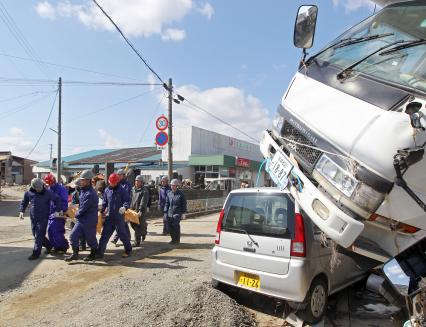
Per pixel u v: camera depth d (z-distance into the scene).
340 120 3.21
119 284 5.84
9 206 23.34
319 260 4.75
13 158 62.12
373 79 3.19
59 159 26.22
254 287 4.82
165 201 10.48
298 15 4.11
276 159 3.87
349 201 3.03
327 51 3.91
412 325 3.04
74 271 6.85
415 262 3.18
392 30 3.54
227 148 39.66
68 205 9.23
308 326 4.64
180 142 34.66
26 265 7.31
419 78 2.99
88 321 4.36
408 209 2.87
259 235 4.89
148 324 4.26
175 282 5.85
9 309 4.93
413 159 2.74
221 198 23.78
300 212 4.67
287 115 3.81
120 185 8.20
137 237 9.59
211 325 4.37
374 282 3.66
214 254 5.34
